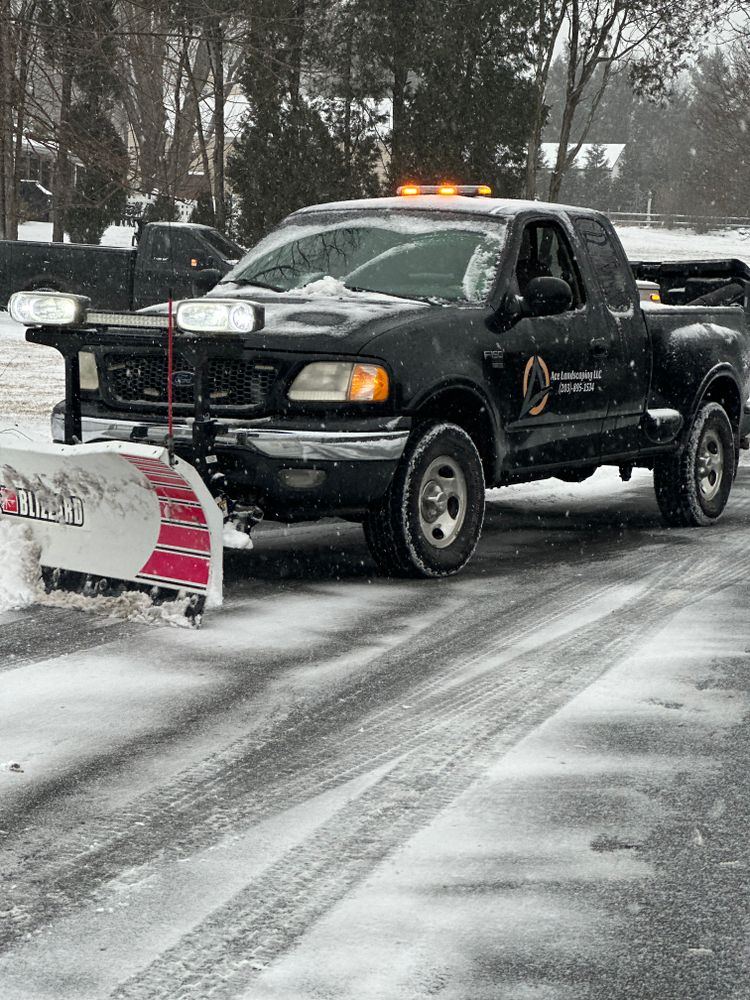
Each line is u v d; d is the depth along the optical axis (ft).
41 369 59.26
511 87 90.33
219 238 74.38
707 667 18.04
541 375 25.12
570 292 24.52
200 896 11.21
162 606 20.10
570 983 9.84
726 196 218.79
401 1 86.89
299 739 15.08
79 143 46.03
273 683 17.17
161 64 53.52
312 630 19.89
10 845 12.21
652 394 28.91
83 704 16.21
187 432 21.70
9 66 42.86
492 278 24.70
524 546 27.58
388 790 13.60
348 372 21.89
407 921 10.77
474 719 15.83
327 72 84.38
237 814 12.96
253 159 85.97
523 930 10.62
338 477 21.63
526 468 25.44
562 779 13.91
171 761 14.34
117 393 23.04
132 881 11.50
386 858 11.97
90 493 20.62
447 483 23.68
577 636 19.67
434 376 22.65
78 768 14.11
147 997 9.62
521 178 92.73
